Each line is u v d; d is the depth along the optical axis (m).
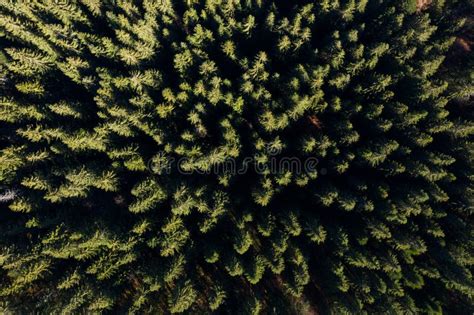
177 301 25.95
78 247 27.16
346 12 31.16
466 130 29.22
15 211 31.27
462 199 28.77
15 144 31.47
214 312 28.20
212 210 28.31
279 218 29.70
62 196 29.06
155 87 31.58
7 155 29.09
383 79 29.55
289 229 27.80
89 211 30.53
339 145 30.81
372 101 31.55
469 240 27.73
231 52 31.69
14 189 30.22
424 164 28.58
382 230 26.92
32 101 31.77
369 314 27.56
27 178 28.88
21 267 27.67
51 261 28.75
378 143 29.47
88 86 31.77
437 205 29.14
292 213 28.83
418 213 27.75
